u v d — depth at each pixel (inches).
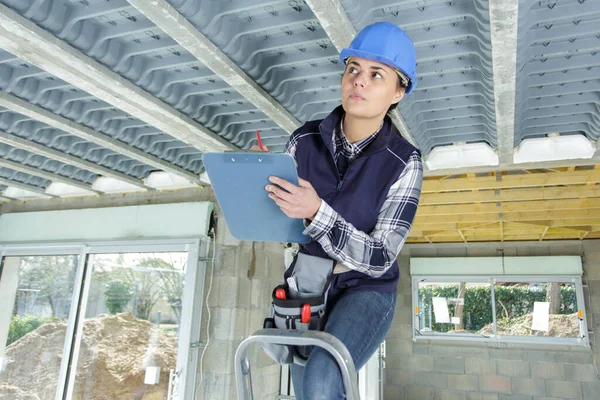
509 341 250.1
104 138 121.9
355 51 38.5
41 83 101.6
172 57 90.7
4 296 178.7
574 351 240.7
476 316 260.4
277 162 30.0
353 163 38.9
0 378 169.3
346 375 29.0
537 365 245.4
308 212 31.7
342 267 35.9
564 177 150.3
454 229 229.9
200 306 149.3
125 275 162.9
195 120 114.2
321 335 30.4
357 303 34.4
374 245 33.8
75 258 173.0
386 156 39.1
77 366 158.1
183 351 141.3
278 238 37.3
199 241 153.4
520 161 125.7
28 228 182.2
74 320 162.4
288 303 34.0
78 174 162.1
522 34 74.0
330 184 39.9
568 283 247.1
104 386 152.8
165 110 103.2
